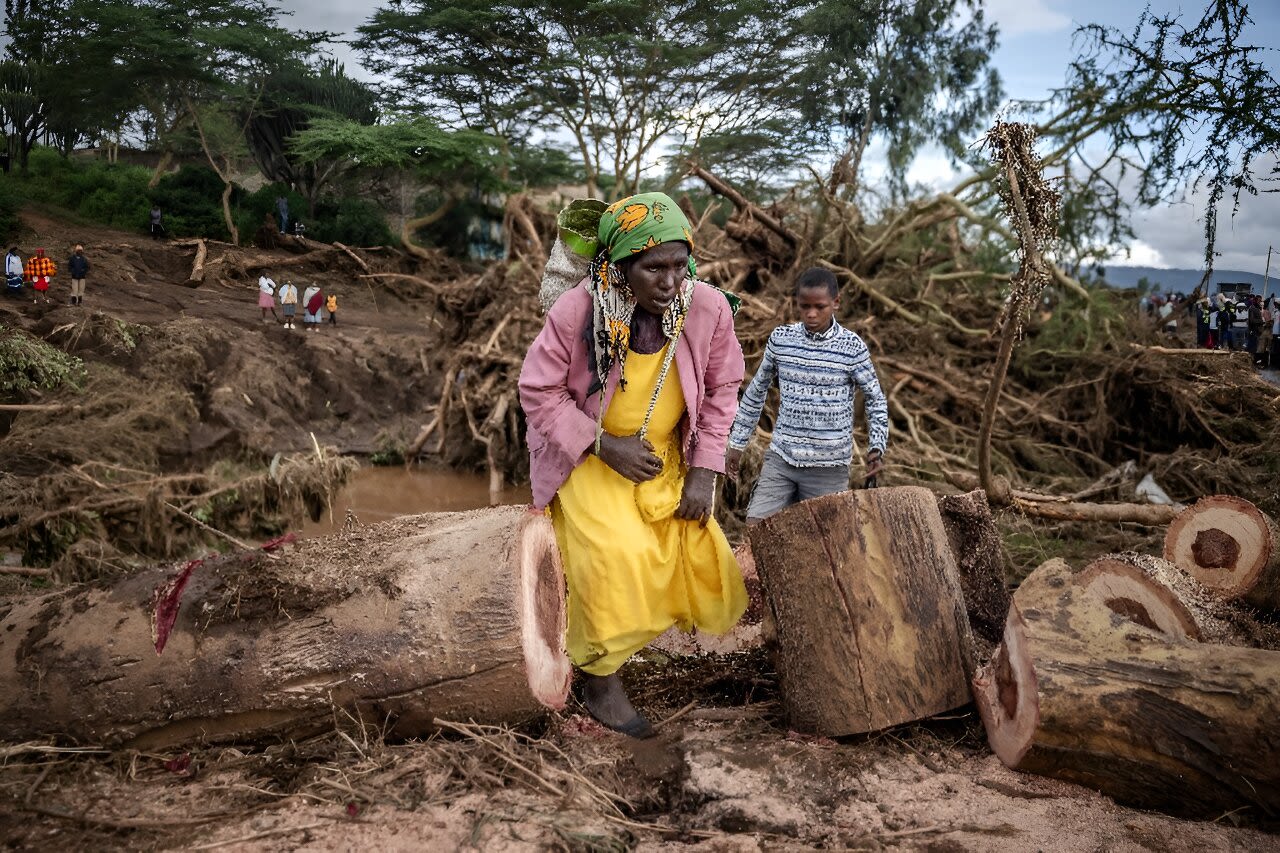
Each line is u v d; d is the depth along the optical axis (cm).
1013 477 909
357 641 296
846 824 268
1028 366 1088
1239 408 905
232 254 2742
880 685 313
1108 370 980
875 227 1369
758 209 1267
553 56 3278
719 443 327
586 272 321
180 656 298
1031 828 260
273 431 1395
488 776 287
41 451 846
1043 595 301
